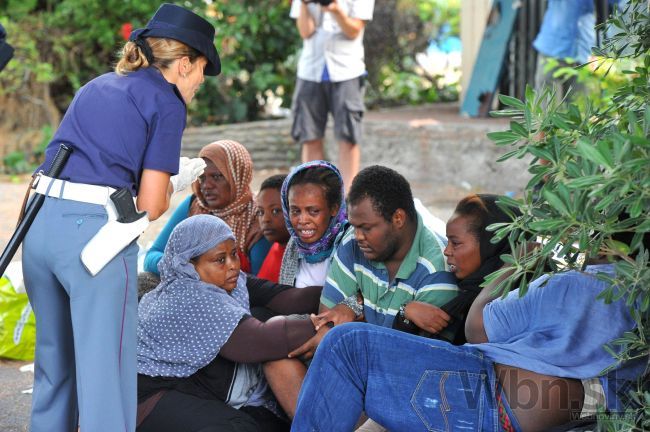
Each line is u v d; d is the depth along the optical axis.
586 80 8.40
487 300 4.28
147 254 5.84
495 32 12.34
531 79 12.02
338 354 4.07
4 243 8.99
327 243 5.12
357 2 9.69
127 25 12.97
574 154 3.34
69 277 4.21
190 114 14.16
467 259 4.53
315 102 10.16
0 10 14.16
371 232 4.62
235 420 4.57
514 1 12.07
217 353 4.70
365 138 12.26
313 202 4.99
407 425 4.04
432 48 15.77
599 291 3.91
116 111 4.27
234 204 5.82
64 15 14.07
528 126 3.60
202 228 4.80
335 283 4.91
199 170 4.90
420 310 4.61
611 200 3.13
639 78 3.81
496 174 11.15
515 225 3.58
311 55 9.99
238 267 4.91
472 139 11.32
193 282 4.77
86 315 4.21
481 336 4.25
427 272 4.71
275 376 4.67
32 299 4.46
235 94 14.31
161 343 4.73
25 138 13.55
